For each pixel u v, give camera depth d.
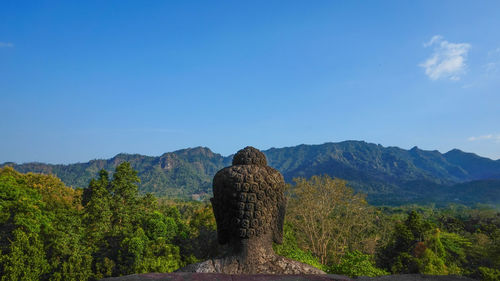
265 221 2.41
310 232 32.44
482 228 51.47
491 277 23.80
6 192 22.84
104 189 28.83
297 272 2.31
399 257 33.84
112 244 26.50
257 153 2.64
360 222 35.06
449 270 30.77
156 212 29.77
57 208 30.47
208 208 32.72
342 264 14.05
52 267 21.25
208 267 2.30
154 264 22.45
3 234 21.52
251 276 1.55
